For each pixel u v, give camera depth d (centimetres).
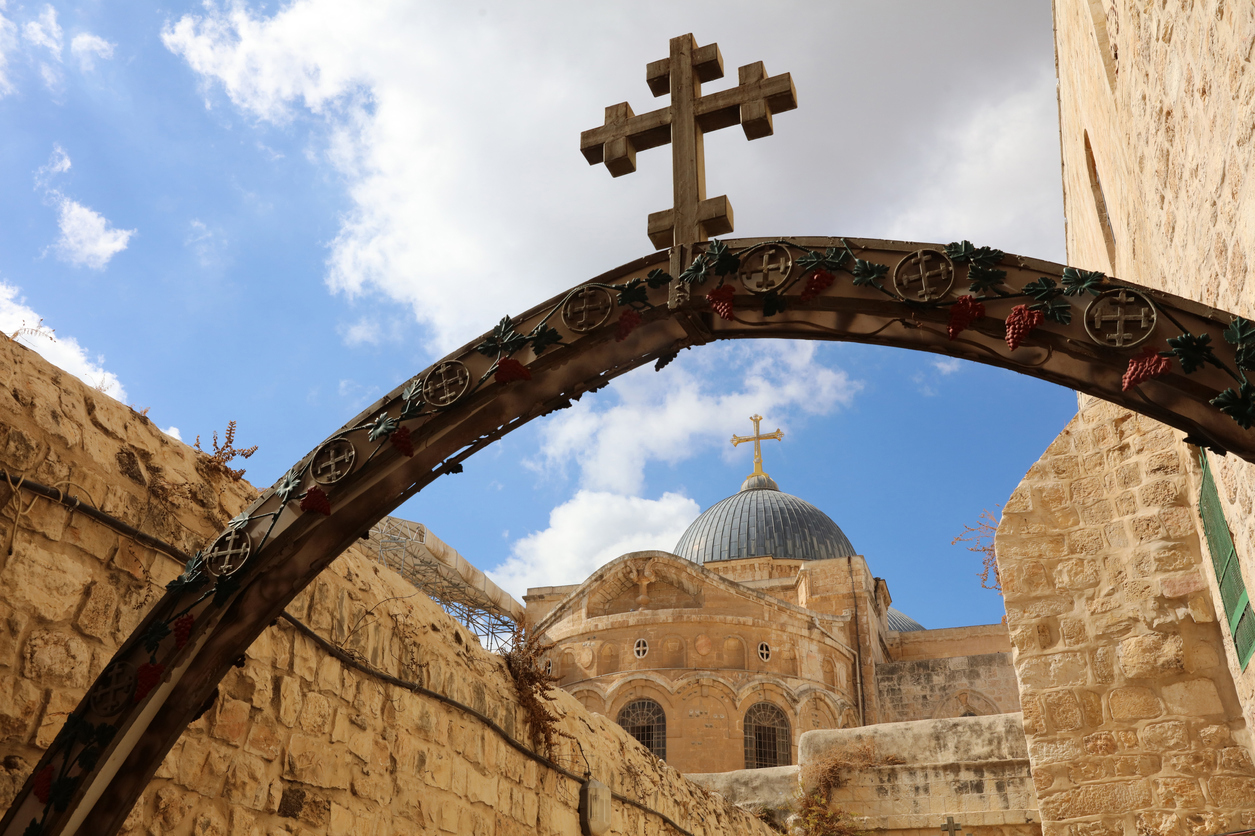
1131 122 753
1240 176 485
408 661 789
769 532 4991
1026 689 1036
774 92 445
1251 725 891
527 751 953
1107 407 1115
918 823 1655
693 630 3622
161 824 529
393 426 407
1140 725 980
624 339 403
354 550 769
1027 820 1590
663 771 1316
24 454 491
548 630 3906
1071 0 947
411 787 759
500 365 402
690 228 424
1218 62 499
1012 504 1119
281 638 644
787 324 388
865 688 3750
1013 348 349
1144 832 942
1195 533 1016
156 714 397
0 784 449
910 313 365
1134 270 895
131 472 561
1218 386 316
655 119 465
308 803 644
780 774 1842
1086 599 1050
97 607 520
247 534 412
